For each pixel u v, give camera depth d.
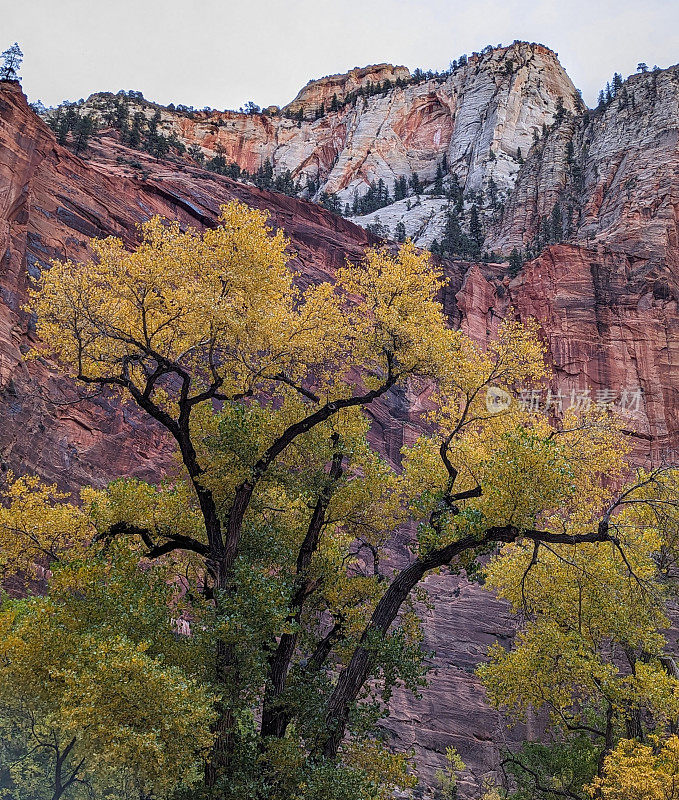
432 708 31.53
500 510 14.29
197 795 12.48
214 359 17.81
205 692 12.30
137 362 17.02
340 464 17.75
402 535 39.81
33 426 30.94
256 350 16.56
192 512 17.09
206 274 15.96
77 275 15.49
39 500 19.41
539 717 31.64
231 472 14.94
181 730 11.38
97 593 13.05
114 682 11.22
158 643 13.40
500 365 17.38
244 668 13.20
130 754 11.15
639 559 20.22
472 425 18.78
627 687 19.39
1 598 17.25
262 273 16.11
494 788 27.98
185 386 15.85
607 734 20.44
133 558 14.20
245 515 17.25
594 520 20.33
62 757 12.59
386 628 14.66
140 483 16.25
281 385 18.12
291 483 16.42
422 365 16.56
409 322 16.25
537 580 21.34
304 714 13.95
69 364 16.38
